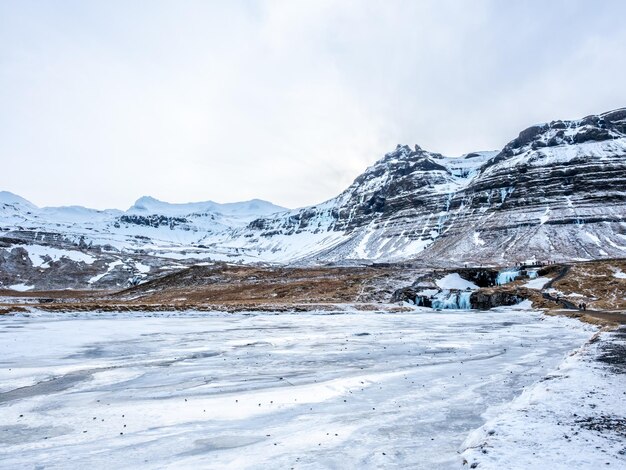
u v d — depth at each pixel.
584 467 10.55
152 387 23.00
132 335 45.84
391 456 13.33
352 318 68.31
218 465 12.78
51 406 19.33
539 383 19.31
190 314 74.25
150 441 14.93
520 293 85.62
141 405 19.48
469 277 108.56
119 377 25.42
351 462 12.90
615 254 185.62
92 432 15.88
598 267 97.44
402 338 43.09
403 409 18.66
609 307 70.56
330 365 29.23
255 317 70.75
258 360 31.16
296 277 130.88
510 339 41.81
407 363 29.80
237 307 79.94
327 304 84.56
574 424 13.67
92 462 13.09
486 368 27.55
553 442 12.24
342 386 22.92
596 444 12.02
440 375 25.56
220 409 18.84
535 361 29.89
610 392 17.23
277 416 17.83
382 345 38.25
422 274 110.38
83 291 180.38
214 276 137.50
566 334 45.56
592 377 19.64
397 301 93.69
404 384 23.30
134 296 126.25
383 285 103.44
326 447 14.23
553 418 14.30
